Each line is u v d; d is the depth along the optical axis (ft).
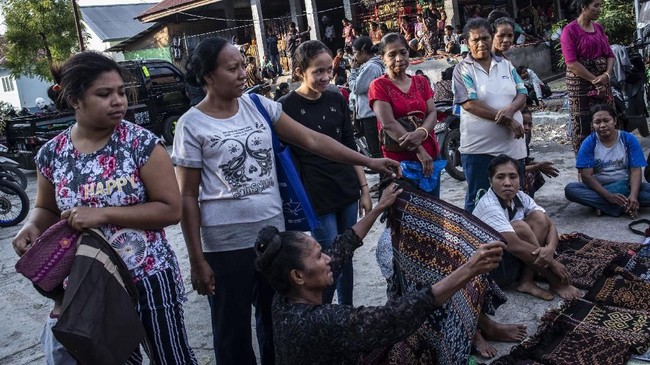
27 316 14.76
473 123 13.92
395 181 9.43
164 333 7.36
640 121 23.58
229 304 8.75
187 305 14.24
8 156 35.12
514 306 11.87
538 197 18.49
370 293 13.30
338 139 10.87
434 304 6.88
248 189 8.50
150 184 7.17
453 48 46.93
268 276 7.23
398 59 11.95
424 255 9.15
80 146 7.18
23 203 24.67
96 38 91.56
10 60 71.77
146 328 7.29
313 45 10.39
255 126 8.66
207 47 8.22
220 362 8.97
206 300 14.38
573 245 14.05
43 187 7.51
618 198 15.67
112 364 6.47
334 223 10.78
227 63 8.20
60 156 7.23
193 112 8.48
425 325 8.88
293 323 6.93
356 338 6.63
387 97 12.05
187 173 8.43
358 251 16.01
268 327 9.33
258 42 60.90
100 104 6.77
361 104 17.34
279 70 61.11
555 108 31.50
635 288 11.28
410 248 9.27
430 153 12.28
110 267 6.77
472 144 13.98
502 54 14.40
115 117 6.90
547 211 17.19
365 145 22.94
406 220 9.25
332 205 10.64
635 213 15.56
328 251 8.48
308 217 9.02
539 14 63.77
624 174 15.98
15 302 15.79
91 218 6.81
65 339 6.26
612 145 15.90
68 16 70.85
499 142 13.75
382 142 12.19
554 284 12.08
